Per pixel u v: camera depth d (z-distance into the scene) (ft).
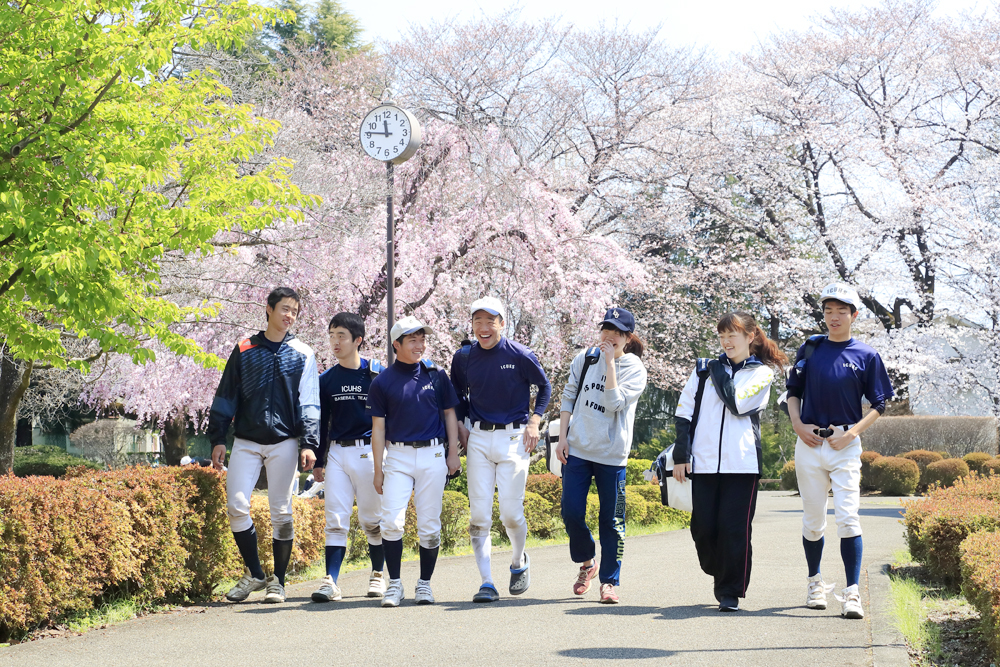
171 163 25.43
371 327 49.29
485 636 14.46
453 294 51.57
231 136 26.76
